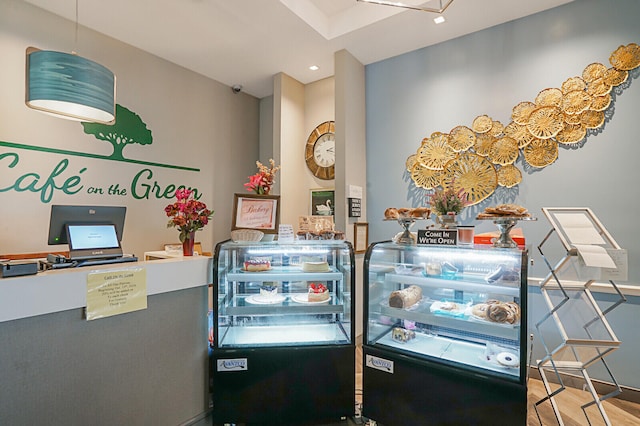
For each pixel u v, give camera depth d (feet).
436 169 11.19
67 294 5.19
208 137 14.55
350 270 7.43
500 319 6.09
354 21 10.79
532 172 9.64
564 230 6.31
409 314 7.09
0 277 4.74
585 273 5.79
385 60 12.55
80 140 10.61
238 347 7.06
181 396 6.79
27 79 6.69
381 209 12.46
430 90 11.51
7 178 9.16
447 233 6.89
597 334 6.21
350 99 12.05
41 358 4.98
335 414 7.11
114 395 5.78
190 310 6.97
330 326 7.95
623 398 8.29
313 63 13.12
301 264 7.97
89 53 10.74
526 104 9.72
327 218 8.82
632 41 8.37
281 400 6.99
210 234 14.60
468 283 6.48
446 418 6.28
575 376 8.92
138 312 6.11
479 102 10.55
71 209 6.14
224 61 13.03
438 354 6.71
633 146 8.34
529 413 7.09
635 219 8.29
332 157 13.96
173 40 11.55
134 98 11.96
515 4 9.32
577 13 9.07
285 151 13.93
